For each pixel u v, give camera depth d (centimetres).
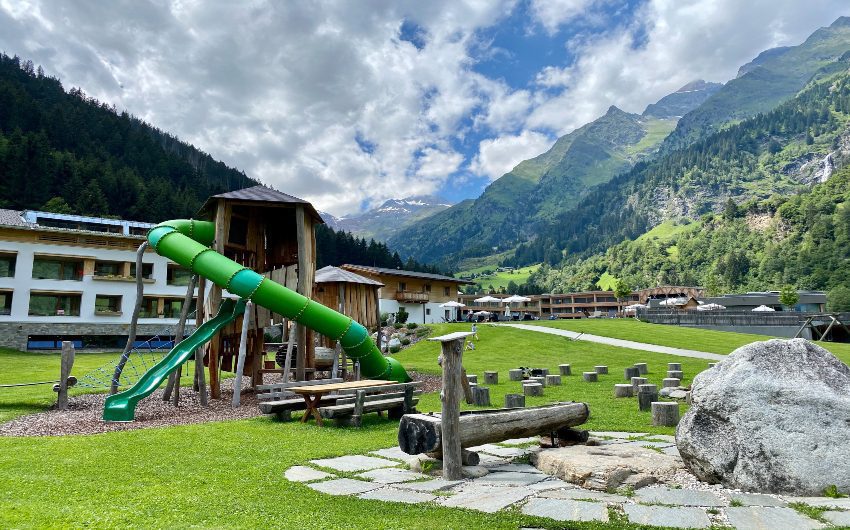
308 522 584
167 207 10500
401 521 586
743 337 4553
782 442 690
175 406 1638
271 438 1112
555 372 2792
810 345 762
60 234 4841
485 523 577
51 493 674
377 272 6919
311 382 1673
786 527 550
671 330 5053
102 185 9900
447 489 730
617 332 4816
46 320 4728
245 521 585
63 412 1533
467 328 5084
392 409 1444
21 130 10250
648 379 2275
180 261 1767
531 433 923
